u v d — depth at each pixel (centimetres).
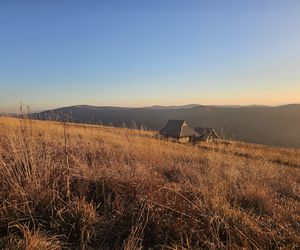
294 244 394
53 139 722
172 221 414
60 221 397
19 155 505
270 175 807
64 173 492
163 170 752
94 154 681
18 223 381
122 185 497
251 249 378
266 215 503
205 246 379
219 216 425
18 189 431
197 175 650
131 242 364
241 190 589
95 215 419
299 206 562
